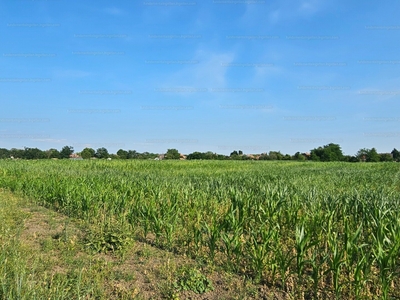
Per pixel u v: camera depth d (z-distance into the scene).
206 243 7.36
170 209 8.41
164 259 6.66
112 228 7.61
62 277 5.46
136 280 5.68
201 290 5.26
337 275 4.91
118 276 5.71
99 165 33.09
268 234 5.98
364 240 6.96
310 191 10.26
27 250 6.75
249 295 5.21
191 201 10.21
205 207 9.66
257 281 5.54
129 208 9.64
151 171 27.64
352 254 5.48
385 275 4.75
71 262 6.29
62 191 11.67
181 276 5.74
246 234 8.16
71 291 4.97
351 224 7.62
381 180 19.36
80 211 10.33
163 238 7.95
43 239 7.71
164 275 5.80
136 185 12.94
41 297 4.46
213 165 40.09
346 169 35.53
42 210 11.36
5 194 14.66
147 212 8.27
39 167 27.45
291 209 8.23
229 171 28.84
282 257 5.39
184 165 36.84
